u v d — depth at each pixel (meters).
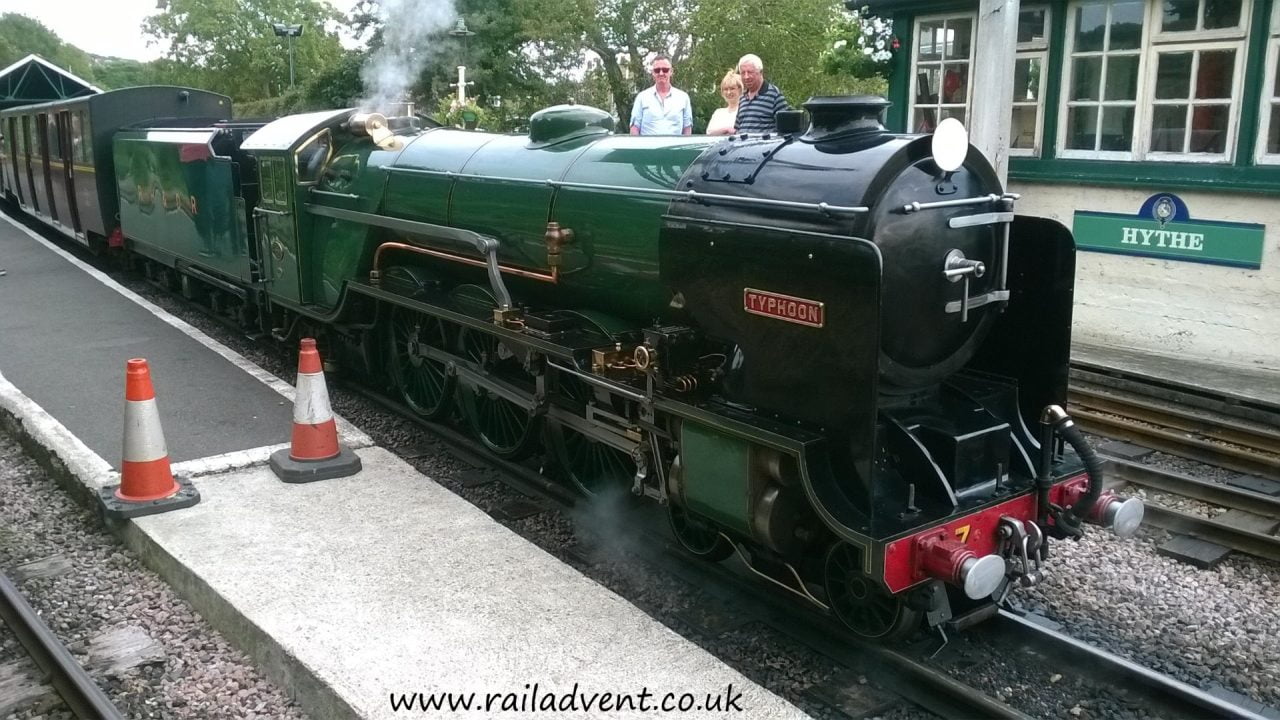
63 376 7.78
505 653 3.76
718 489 4.33
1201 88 8.63
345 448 5.97
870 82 29.95
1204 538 5.41
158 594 4.70
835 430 3.91
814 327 3.85
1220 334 8.74
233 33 48.47
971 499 4.07
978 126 8.49
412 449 6.82
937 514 3.90
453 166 6.49
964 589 3.68
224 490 5.48
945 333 4.11
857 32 10.92
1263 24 8.09
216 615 4.35
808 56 31.44
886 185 3.84
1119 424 7.11
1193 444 6.70
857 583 4.18
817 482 3.91
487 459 6.50
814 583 4.47
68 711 3.90
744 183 4.31
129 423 5.23
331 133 7.82
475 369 6.31
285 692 3.89
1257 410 7.37
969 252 4.11
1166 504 5.96
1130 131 9.18
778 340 4.05
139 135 11.45
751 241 4.06
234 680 4.00
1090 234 9.51
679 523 5.11
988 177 4.25
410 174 6.80
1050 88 9.60
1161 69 8.89
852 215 3.77
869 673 4.15
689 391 4.56
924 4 10.02
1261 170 8.20
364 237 7.16
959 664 4.20
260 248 8.59
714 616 4.63
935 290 3.98
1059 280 4.43
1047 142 9.71
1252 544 5.27
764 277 4.04
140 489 5.24
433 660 3.72
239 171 8.89
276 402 7.10
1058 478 4.28
